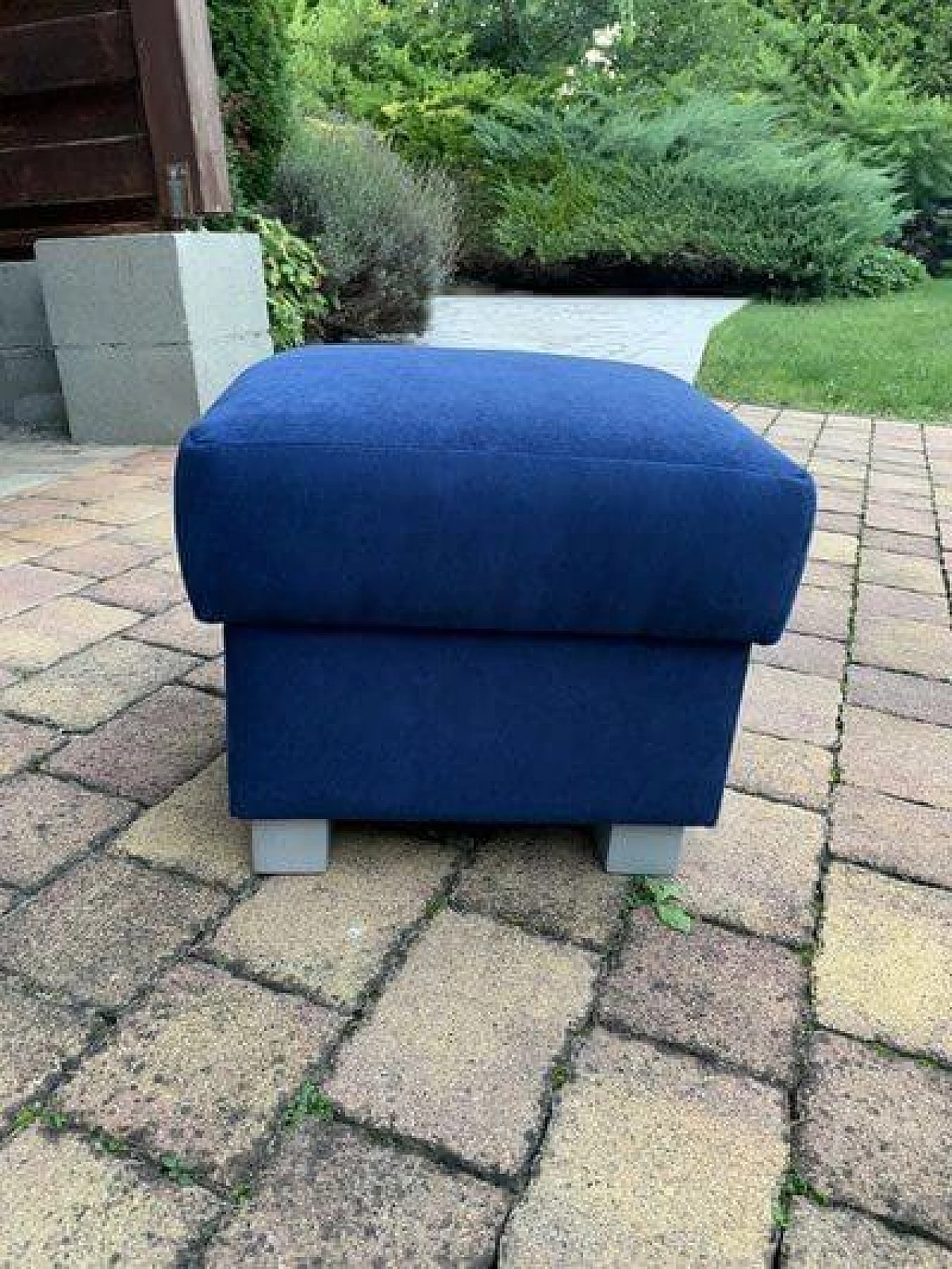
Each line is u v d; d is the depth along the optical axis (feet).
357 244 15.48
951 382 15.92
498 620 3.35
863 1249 2.52
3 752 4.63
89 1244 2.43
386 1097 2.87
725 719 3.66
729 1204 2.61
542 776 3.69
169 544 7.58
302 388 3.50
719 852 4.15
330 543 3.18
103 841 3.99
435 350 4.65
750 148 30.07
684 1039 3.14
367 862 3.94
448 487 3.15
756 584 3.32
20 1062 2.93
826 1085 3.00
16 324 11.23
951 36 38.81
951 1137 2.85
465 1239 2.49
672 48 37.01
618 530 3.22
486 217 30.73
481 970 3.38
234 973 3.31
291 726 3.52
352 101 31.89
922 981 3.45
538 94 33.68
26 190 10.62
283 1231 2.48
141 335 10.43
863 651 6.35
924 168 35.42
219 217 12.48
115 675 5.43
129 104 10.03
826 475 10.87
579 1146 2.75
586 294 31.35
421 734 3.59
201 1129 2.74
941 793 4.69
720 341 19.10
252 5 13.74
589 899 3.79
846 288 29.55
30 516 8.19
